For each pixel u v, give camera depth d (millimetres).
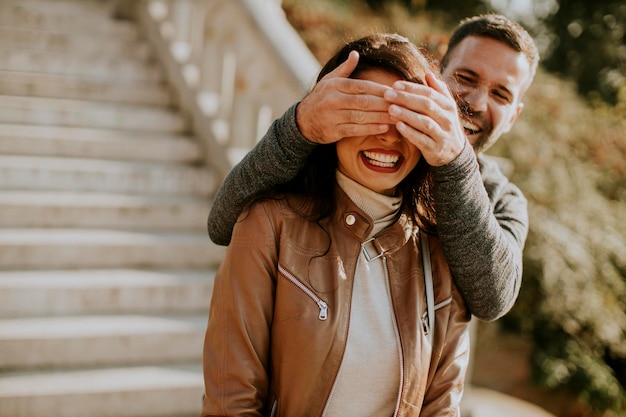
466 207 1437
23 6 5570
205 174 4570
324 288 1442
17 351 3193
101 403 3086
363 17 8250
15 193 4035
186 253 4047
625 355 5918
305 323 1415
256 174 1522
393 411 1478
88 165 4332
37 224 3955
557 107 7324
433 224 1610
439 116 1334
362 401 1461
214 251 4113
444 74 2047
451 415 1526
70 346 3283
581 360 5672
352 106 1345
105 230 4078
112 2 5812
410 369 1458
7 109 4496
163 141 4676
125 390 3123
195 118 4898
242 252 1471
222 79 4652
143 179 4418
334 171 1542
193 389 3246
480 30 2020
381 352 1455
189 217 4320
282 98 3887
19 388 3004
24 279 3516
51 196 4074
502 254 1518
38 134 4391
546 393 5656
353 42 1511
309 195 1517
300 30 7535
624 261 6168
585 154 7191
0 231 3814
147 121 4867
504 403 4555
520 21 13742
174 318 3645
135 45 5457
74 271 3756
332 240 1485
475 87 1987
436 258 1580
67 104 4754
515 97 2033
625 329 6008
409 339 1468
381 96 1334
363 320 1464
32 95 4773
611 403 5641
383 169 1464
